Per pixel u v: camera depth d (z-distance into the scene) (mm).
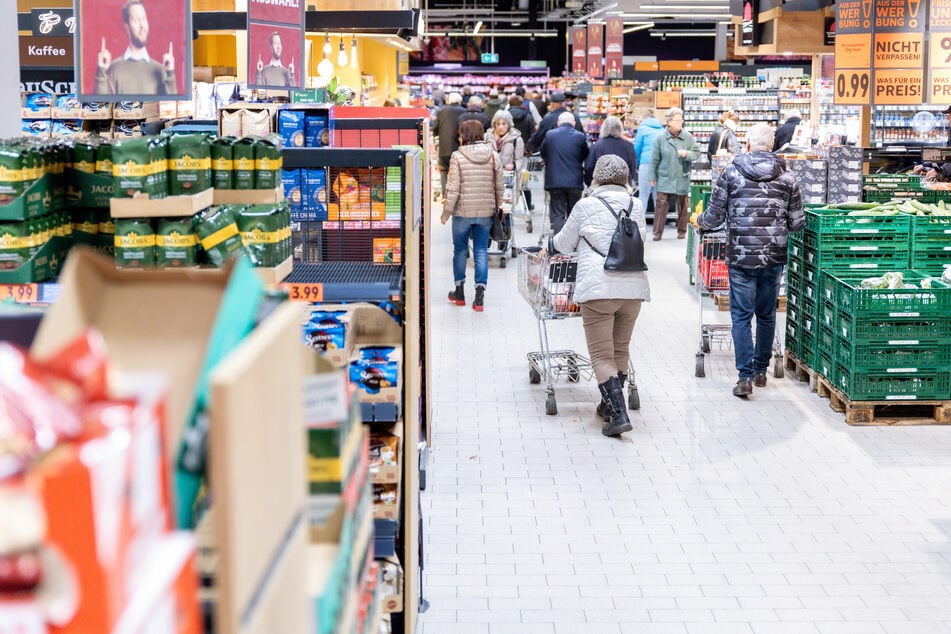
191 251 3057
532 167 17125
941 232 7238
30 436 951
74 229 3203
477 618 4227
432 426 6777
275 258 3197
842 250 7262
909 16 9070
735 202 7117
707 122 19375
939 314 6645
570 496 5562
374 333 3877
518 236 15180
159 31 4758
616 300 6406
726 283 7883
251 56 7191
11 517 873
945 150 12836
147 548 1018
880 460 6094
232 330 1297
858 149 10031
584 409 7137
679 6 27156
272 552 1242
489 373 8094
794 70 22078
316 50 15641
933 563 4734
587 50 34906
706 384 7723
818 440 6449
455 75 48906
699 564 4734
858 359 6668
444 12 47969
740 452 6238
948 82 9117
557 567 4707
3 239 2859
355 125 5824
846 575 4617
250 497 1151
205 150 3182
